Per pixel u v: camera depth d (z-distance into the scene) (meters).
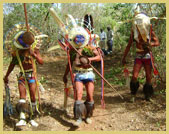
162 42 6.38
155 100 5.59
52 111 5.14
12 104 5.21
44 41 12.20
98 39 4.75
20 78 4.44
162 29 6.35
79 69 4.51
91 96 4.49
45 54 13.36
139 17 5.32
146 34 5.30
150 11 6.51
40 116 4.88
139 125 4.44
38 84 4.77
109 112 5.14
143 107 5.25
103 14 14.48
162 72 6.56
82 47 4.54
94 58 4.47
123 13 8.53
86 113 4.44
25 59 4.38
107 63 10.72
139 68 5.54
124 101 5.73
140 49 5.49
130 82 5.56
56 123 4.59
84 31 4.57
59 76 8.54
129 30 9.30
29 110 4.53
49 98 5.94
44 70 9.62
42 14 11.87
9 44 4.30
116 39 13.48
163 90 6.01
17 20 11.76
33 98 4.55
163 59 6.63
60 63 11.39
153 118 4.66
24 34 4.09
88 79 4.50
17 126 4.36
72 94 6.38
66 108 5.10
